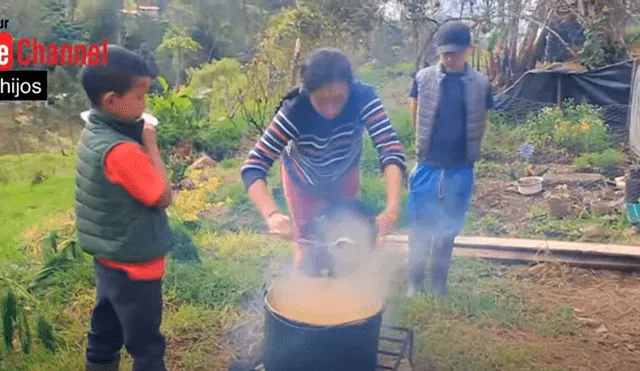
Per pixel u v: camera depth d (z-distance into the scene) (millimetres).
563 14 12531
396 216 2941
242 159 9086
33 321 3947
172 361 3543
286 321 2430
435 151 4129
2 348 3648
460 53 3975
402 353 3098
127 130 2705
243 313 4062
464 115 4051
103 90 2602
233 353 3590
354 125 3094
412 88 4289
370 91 3113
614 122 9859
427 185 4184
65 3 9461
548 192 7289
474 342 3691
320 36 13969
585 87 10266
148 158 2668
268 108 10766
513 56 12492
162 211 2824
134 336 2844
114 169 2604
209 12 13234
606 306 4367
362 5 14836
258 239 5492
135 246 2705
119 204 2658
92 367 3059
